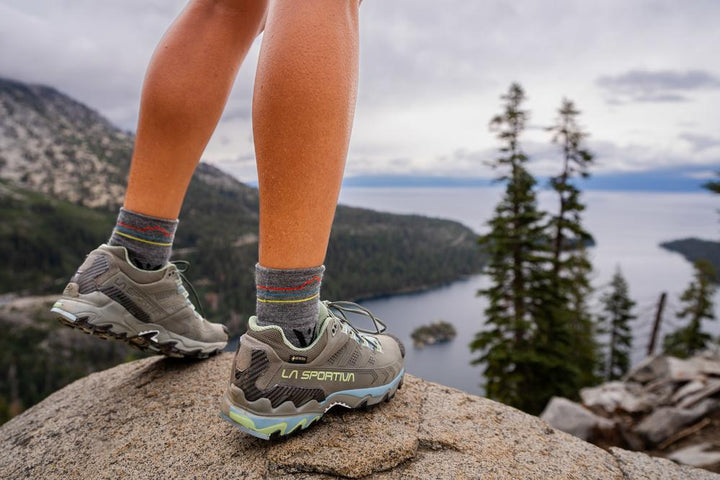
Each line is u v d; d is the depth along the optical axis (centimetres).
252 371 94
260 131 78
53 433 118
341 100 79
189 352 139
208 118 109
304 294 93
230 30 110
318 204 83
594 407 668
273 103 76
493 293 1515
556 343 1459
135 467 101
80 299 111
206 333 145
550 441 119
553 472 105
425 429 116
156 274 121
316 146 78
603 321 2997
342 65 79
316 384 102
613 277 3219
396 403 128
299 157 78
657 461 117
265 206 85
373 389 115
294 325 96
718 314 8325
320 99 76
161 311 126
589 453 116
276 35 78
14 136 18312
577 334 2261
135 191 113
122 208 117
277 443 104
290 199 82
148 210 115
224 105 114
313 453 101
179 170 113
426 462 104
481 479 100
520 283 1485
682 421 495
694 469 115
